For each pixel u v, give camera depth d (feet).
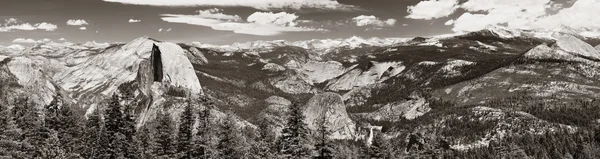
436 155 347.97
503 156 469.57
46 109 307.37
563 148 532.32
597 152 510.17
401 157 292.40
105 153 238.27
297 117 199.11
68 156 232.53
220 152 246.06
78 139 258.57
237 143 257.96
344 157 260.01
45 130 247.29
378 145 241.35
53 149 232.73
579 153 520.01
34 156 224.53
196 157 242.99
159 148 254.88
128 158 246.27
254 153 245.65
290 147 194.59
